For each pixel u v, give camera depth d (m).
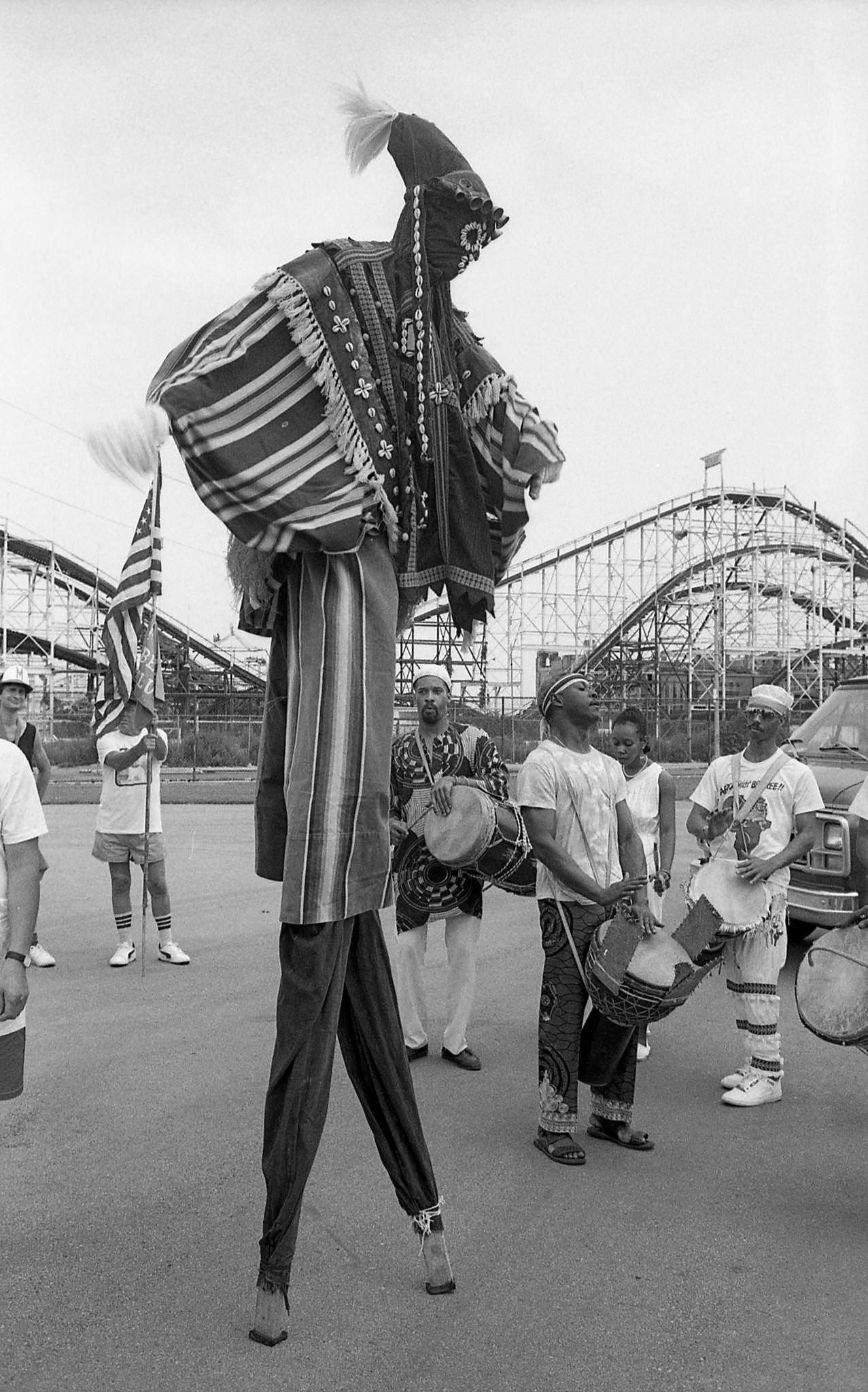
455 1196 4.35
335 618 3.06
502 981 8.14
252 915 10.50
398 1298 3.49
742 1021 5.72
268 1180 3.16
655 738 52.47
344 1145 4.86
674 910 7.56
